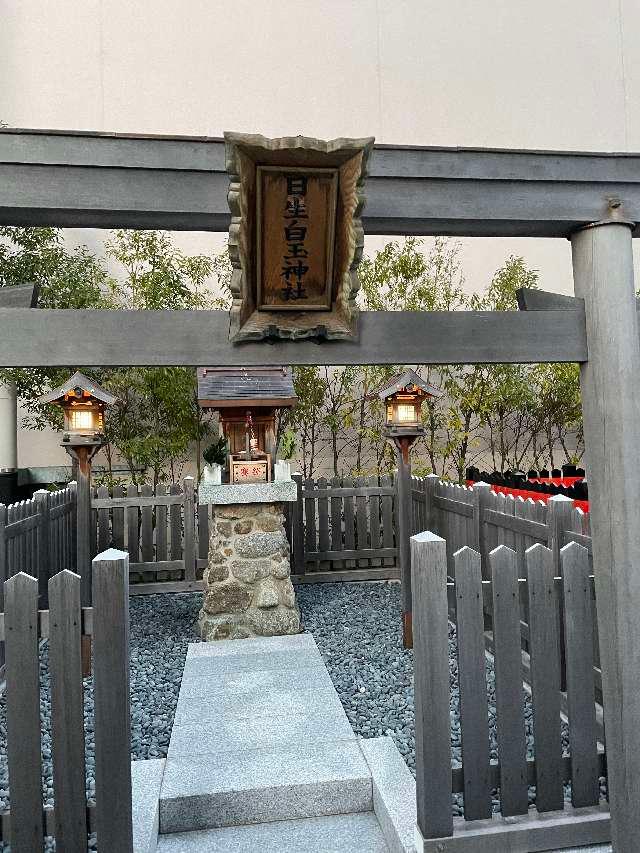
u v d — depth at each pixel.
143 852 2.13
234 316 1.94
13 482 8.46
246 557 4.89
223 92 9.09
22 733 1.97
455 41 9.85
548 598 2.32
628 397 2.20
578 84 10.23
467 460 10.20
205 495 4.79
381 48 9.58
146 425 8.73
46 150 1.91
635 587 2.21
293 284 1.95
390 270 8.85
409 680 3.93
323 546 6.92
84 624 2.00
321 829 2.54
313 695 3.59
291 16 9.30
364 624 5.25
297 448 9.52
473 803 2.23
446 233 2.30
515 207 2.18
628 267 2.26
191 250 9.25
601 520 2.24
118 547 6.56
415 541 2.21
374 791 2.63
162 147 1.97
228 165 1.69
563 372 9.06
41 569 4.67
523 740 2.28
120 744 1.97
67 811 1.97
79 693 1.98
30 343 1.93
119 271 9.16
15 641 1.97
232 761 2.82
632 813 2.19
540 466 10.57
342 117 9.43
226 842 2.45
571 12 10.26
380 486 7.09
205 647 4.57
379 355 2.10
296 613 4.94
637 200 2.28
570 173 2.21
